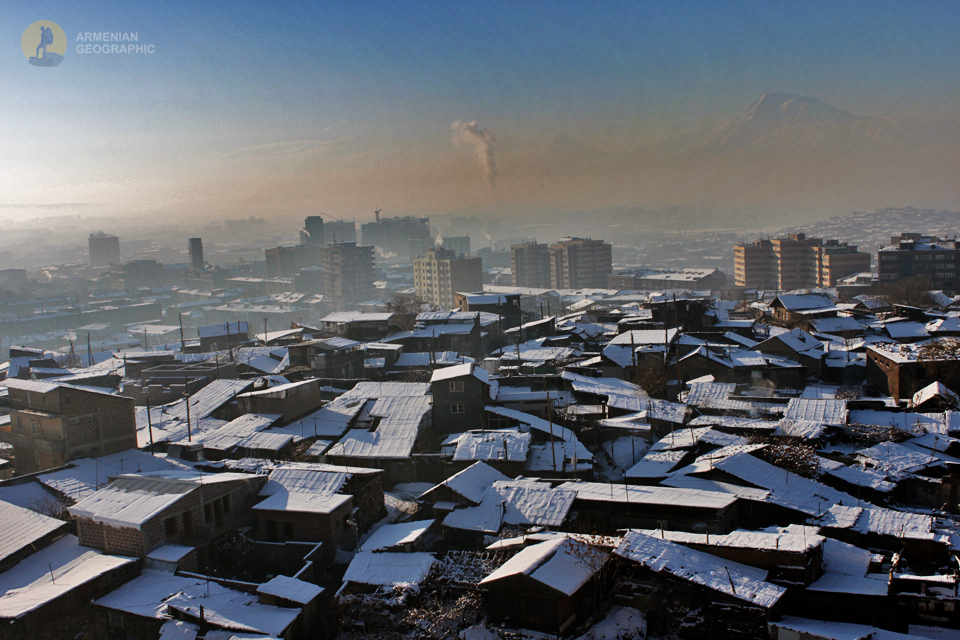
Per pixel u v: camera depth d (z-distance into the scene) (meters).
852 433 57.50
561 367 88.62
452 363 94.50
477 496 48.81
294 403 68.00
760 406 66.06
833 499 46.88
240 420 66.00
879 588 34.91
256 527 48.53
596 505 46.78
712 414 67.19
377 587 39.28
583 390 75.50
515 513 46.19
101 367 109.94
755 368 78.94
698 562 36.66
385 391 74.31
